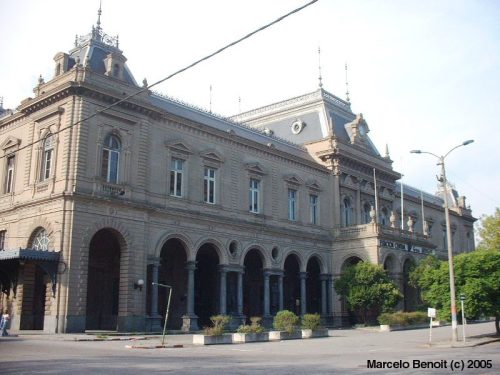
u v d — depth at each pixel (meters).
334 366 19.23
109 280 43.50
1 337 32.50
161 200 43.81
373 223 58.28
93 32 43.28
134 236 40.28
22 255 34.44
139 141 42.12
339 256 60.31
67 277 35.75
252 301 55.78
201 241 46.53
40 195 39.50
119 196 39.78
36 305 39.59
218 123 53.59
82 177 37.91
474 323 62.19
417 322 53.56
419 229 81.44
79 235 36.84
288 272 60.03
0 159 45.94
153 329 40.66
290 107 68.81
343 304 58.75
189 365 19.23
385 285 52.16
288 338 37.28
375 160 68.44
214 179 49.53
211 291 51.69
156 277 42.12
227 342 33.06
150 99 46.91
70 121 38.38
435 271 41.12
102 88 39.56
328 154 62.09
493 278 38.22
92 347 27.41
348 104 71.50
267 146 54.97
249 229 51.38
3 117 48.53
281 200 56.28
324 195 61.69
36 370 17.11
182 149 46.22
